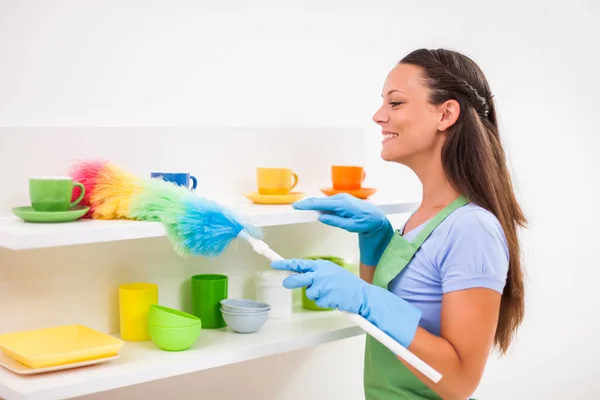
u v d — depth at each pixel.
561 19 2.35
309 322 1.60
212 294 1.53
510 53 2.21
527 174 2.29
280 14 1.71
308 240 1.80
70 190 1.23
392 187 1.98
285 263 1.28
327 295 1.28
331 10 1.80
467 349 1.27
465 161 1.37
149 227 1.23
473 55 2.12
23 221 1.24
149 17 1.50
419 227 1.41
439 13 2.03
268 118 1.71
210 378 1.67
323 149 1.78
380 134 1.94
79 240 1.14
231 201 1.60
